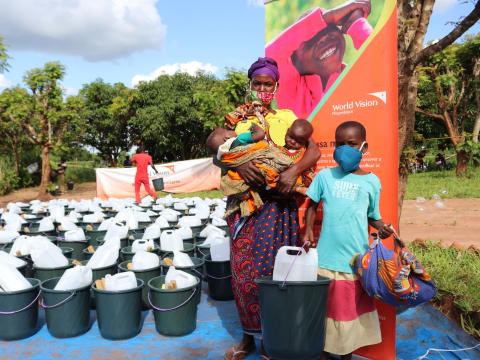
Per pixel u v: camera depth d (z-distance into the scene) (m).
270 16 4.14
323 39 3.84
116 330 4.09
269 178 3.30
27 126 20.36
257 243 3.40
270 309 3.05
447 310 4.62
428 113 22.47
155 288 4.19
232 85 20.02
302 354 3.02
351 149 3.25
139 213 8.09
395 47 3.55
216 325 4.45
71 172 27.45
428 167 25.61
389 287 3.04
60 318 4.13
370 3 3.60
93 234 7.13
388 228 3.24
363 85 3.66
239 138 3.35
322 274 3.35
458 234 8.83
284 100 4.08
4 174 22.55
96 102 30.86
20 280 4.25
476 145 19.94
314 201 3.44
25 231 7.31
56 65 20.23
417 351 3.78
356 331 3.27
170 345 4.01
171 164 16.91
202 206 8.57
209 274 5.20
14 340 4.13
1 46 16.25
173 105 27.16
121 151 31.25
